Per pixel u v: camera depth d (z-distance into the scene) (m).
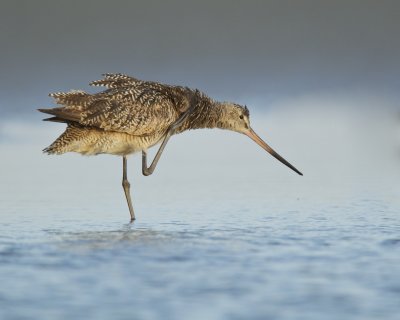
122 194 16.00
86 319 8.45
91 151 14.50
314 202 14.96
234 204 14.87
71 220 13.55
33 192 16.05
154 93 14.88
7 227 12.89
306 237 12.04
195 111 15.81
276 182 17.17
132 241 11.85
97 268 10.26
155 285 9.54
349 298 9.07
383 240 11.80
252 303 8.91
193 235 12.29
